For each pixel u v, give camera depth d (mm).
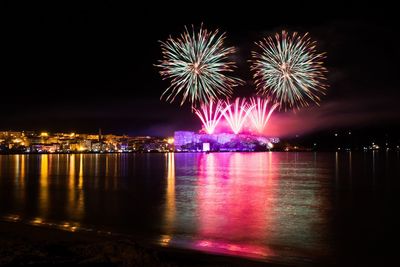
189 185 59312
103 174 84812
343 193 48281
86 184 60625
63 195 44688
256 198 42938
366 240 22312
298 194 46938
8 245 15172
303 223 27547
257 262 15898
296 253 19250
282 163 142500
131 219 28375
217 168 110438
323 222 28031
